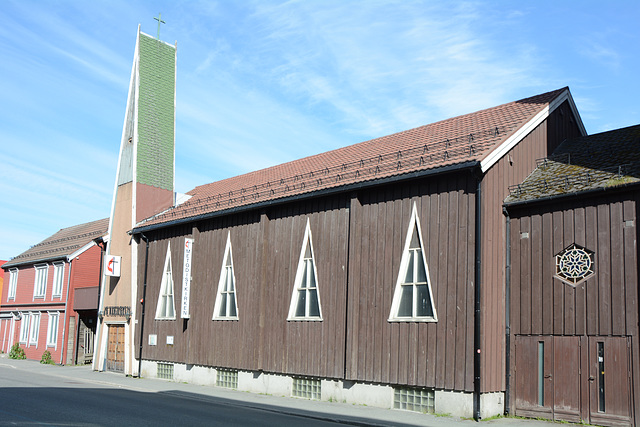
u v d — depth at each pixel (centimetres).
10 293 4491
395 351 1738
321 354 1952
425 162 1789
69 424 1277
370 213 1888
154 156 3169
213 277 2472
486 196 1622
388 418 1539
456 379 1578
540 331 1573
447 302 1634
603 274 1473
